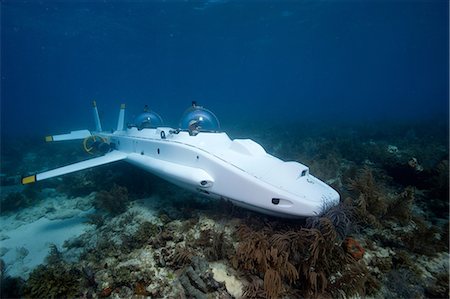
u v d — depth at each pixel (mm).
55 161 13406
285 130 17438
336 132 15398
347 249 3828
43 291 3783
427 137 13195
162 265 4027
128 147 8086
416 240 4066
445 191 5691
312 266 3477
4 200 8023
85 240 5566
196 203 5965
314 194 4016
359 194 5176
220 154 5059
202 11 27844
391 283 3443
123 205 6598
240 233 4387
